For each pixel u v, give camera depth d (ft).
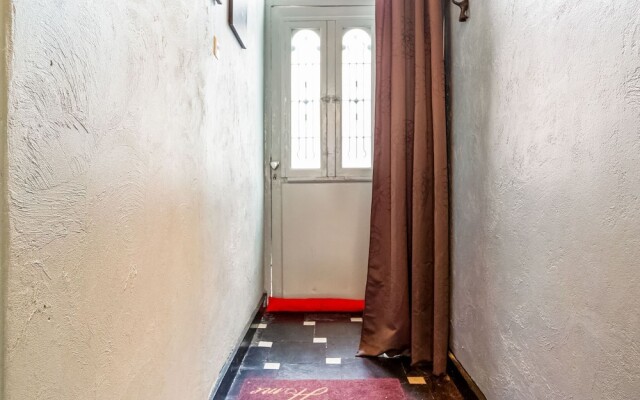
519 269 4.60
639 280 2.71
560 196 3.72
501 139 5.16
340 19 11.00
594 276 3.20
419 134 7.49
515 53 4.75
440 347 7.17
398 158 7.72
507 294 4.93
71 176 2.37
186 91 4.54
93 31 2.61
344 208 11.07
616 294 2.94
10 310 1.90
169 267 4.00
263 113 10.94
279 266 11.14
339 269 11.09
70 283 2.36
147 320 3.47
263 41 10.90
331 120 11.03
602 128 3.09
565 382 3.63
